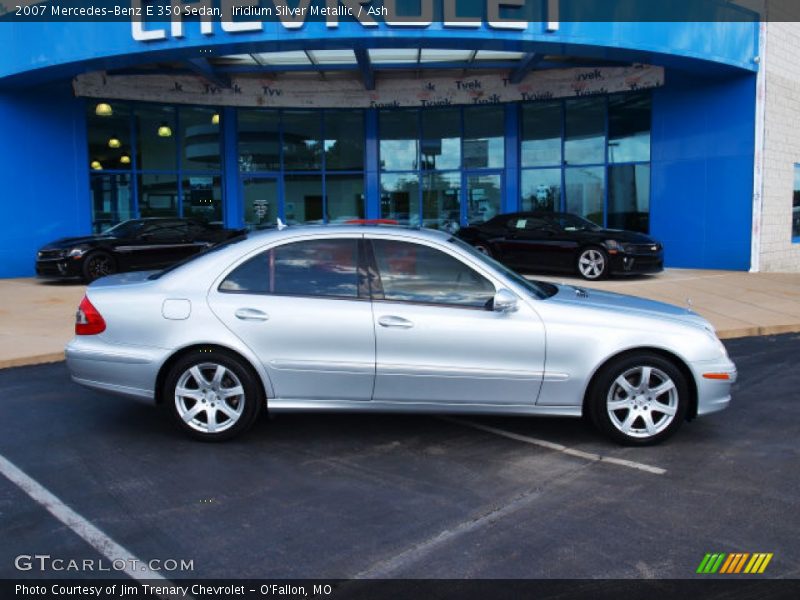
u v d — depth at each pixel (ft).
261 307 15.89
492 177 61.57
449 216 62.69
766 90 49.75
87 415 18.57
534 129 60.03
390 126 62.54
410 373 15.76
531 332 15.74
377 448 16.24
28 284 45.34
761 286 43.11
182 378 16.15
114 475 14.48
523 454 15.88
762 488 13.94
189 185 59.06
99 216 54.70
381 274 16.22
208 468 14.89
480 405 16.02
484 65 53.06
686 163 52.95
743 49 48.21
